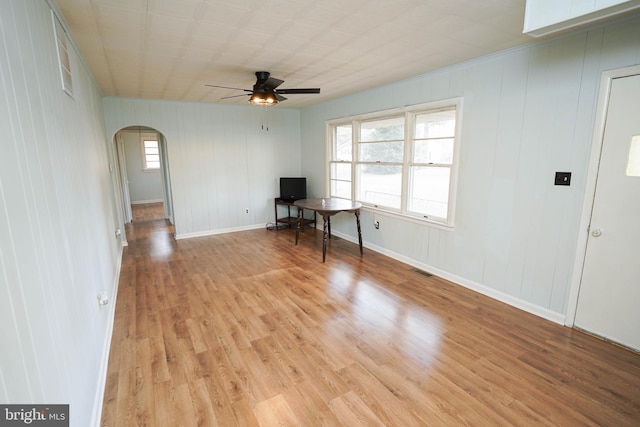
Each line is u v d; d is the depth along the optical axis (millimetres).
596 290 2588
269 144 6504
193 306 3207
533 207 2912
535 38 2639
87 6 2012
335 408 1922
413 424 1804
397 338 2635
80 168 2291
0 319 844
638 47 2219
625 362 2305
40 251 1208
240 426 1798
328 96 5250
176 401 1979
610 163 2424
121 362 2348
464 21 2312
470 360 2350
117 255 4344
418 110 3945
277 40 2680
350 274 4008
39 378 1069
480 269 3434
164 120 5465
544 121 2764
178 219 5797
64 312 1435
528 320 2896
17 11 1228
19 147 1098
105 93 4715
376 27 2422
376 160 4844
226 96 5051
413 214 4234
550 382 2117
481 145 3271
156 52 2941
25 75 1252
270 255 4805
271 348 2516
